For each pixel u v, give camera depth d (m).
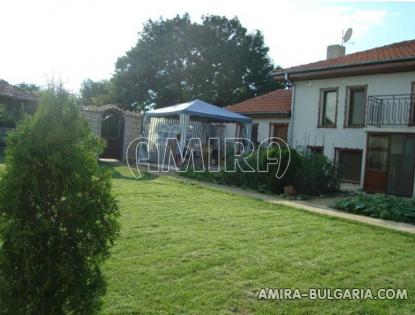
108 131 20.08
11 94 19.84
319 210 9.45
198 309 3.72
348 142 16.94
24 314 2.66
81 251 2.78
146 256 5.01
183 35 41.44
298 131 18.97
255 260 5.17
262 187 12.45
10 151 2.68
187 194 10.23
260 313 3.74
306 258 5.41
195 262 4.92
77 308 2.79
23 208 2.64
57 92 2.82
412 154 13.50
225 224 7.07
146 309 3.64
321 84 18.00
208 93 41.53
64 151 2.73
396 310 4.02
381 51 17.48
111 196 2.97
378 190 14.27
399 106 14.95
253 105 22.48
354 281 4.71
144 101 42.09
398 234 7.34
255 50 44.03
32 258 2.63
